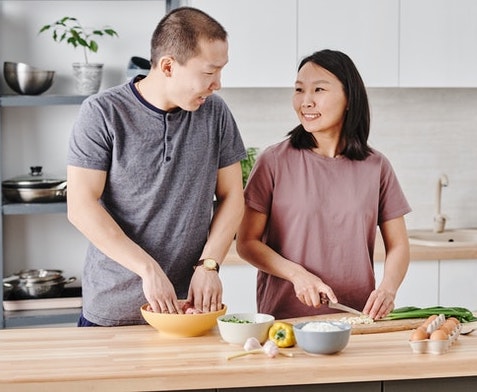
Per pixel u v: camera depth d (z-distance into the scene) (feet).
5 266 14.11
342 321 7.97
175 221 8.13
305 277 8.22
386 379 6.68
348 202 8.59
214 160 8.28
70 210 7.83
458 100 14.98
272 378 6.52
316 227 8.59
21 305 13.28
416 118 14.90
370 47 13.33
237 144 8.48
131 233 8.11
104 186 8.03
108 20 14.14
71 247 14.26
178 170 8.04
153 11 14.24
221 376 6.47
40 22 13.97
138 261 7.55
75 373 6.40
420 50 13.47
